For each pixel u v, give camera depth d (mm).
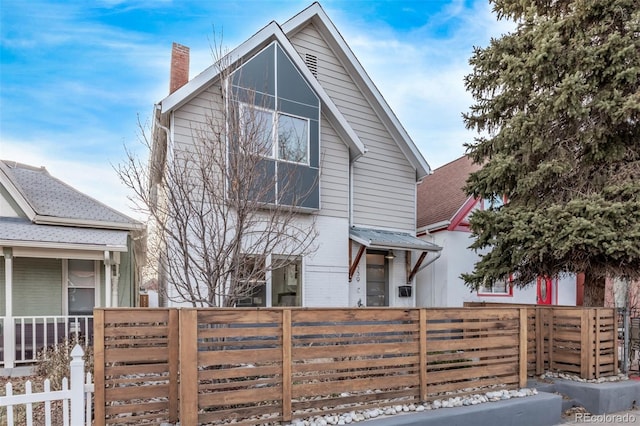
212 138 6922
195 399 3719
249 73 8172
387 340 4812
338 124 9750
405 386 4844
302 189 8586
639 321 7375
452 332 5422
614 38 6750
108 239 8375
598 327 6312
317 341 4402
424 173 11680
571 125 7691
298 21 9922
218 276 5469
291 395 4188
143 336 3865
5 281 7633
